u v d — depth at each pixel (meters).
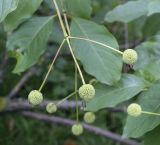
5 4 0.40
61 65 0.91
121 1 0.77
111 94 0.44
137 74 0.47
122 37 0.84
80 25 0.47
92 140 1.00
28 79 0.96
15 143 0.98
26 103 0.84
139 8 0.57
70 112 0.99
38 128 1.01
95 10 0.82
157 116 0.42
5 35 0.75
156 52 0.49
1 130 0.98
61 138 1.02
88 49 0.45
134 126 0.42
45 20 0.49
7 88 0.96
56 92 0.95
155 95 0.43
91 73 0.44
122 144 0.91
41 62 0.86
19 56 0.48
